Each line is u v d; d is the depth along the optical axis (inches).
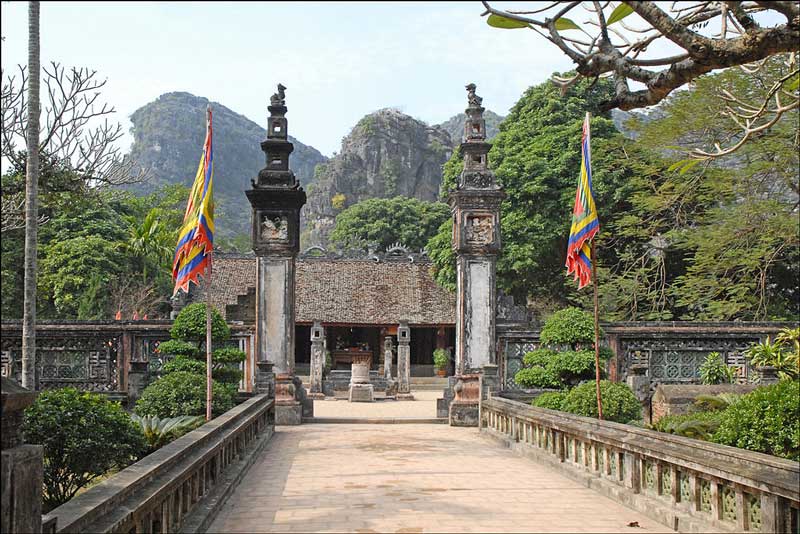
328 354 1573.6
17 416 146.6
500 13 226.8
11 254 1262.3
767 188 962.1
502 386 730.8
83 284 1330.0
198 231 524.4
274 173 738.8
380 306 1609.3
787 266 1035.3
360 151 3479.3
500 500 335.9
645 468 316.8
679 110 940.6
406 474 411.2
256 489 365.7
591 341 612.1
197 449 302.4
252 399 579.2
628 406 511.8
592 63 232.8
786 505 218.8
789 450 328.5
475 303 724.7
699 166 968.3
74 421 357.7
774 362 631.8
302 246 3297.2
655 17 202.7
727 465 245.8
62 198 581.0
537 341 737.0
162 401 552.4
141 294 1386.6
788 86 305.6
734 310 917.8
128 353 705.6
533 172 1198.9
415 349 1724.9
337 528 281.9
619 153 1151.6
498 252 728.3
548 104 1289.4
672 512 281.3
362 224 2300.7
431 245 1393.9
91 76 568.4
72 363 704.4
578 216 452.8
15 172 560.7
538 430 474.6
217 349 646.5
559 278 1264.8
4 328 694.5
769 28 199.6
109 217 1535.4
